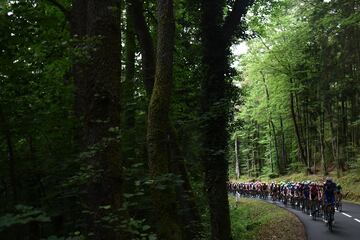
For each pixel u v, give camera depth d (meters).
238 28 14.28
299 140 45.00
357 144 38.09
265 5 18.66
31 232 5.99
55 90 6.31
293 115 44.62
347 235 14.30
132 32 11.96
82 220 6.01
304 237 14.08
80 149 6.11
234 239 15.96
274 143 53.81
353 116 34.97
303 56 38.59
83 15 7.07
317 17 25.67
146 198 7.47
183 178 9.33
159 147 7.00
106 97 5.33
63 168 5.89
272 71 41.38
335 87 30.72
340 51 26.42
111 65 5.44
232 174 74.62
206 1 13.09
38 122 5.65
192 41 14.34
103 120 5.28
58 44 5.54
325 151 46.00
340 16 24.80
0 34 5.34
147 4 12.58
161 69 7.41
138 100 9.86
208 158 12.22
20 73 5.40
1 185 6.11
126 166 7.90
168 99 7.30
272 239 14.79
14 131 5.59
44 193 6.12
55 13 8.87
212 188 12.14
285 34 37.84
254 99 48.06
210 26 13.09
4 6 5.59
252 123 58.62
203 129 12.08
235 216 20.67
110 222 4.75
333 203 15.91
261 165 65.62
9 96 5.45
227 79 13.44
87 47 5.32
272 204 30.38
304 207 23.02
